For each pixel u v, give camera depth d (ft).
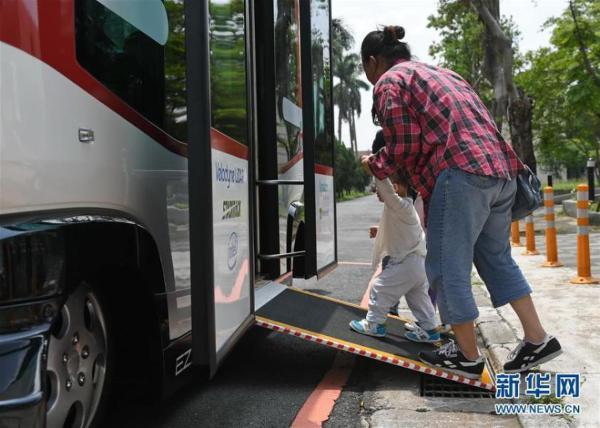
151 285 10.21
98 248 8.76
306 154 17.37
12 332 7.41
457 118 12.19
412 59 13.74
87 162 9.00
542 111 90.17
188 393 13.39
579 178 208.23
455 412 12.06
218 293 10.85
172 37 11.56
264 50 18.10
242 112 13.03
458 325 12.53
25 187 7.87
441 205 12.13
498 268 13.09
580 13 62.75
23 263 7.50
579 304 19.76
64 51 8.59
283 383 14.11
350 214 92.48
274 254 18.15
